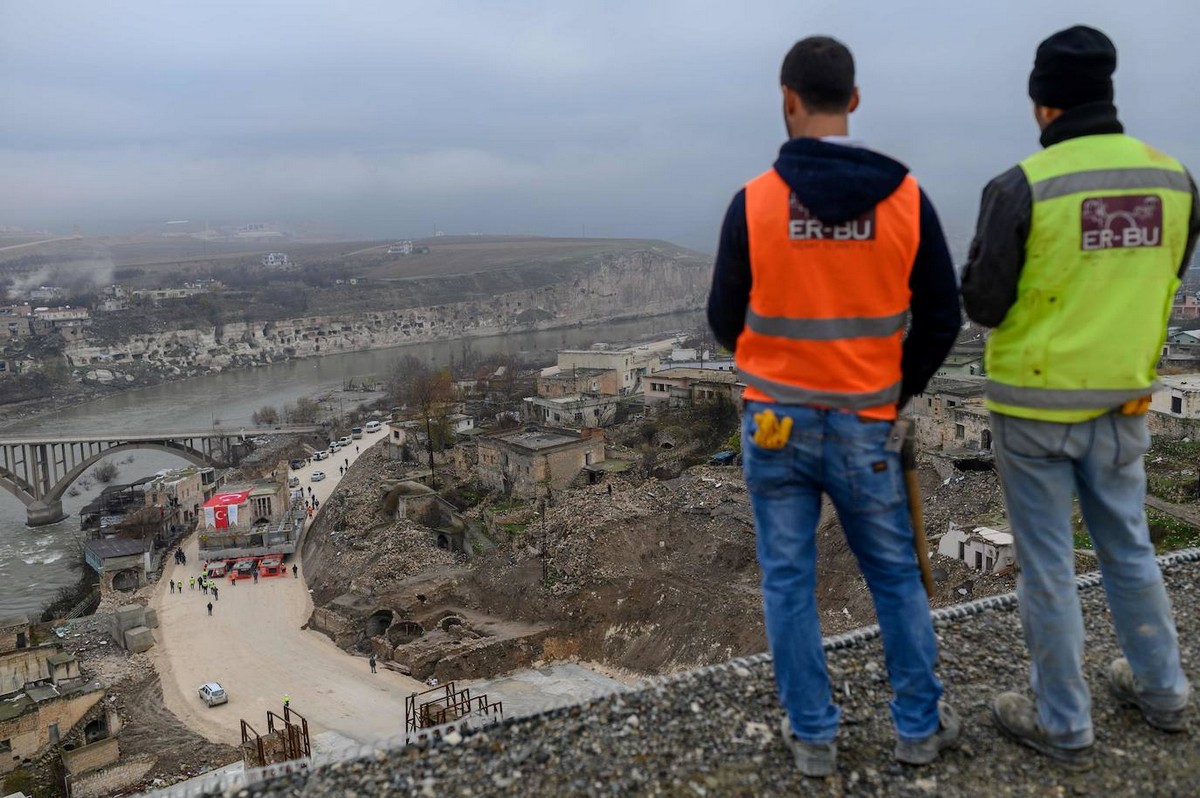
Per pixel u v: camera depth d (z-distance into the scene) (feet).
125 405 487.20
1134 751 17.47
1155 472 126.52
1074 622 17.07
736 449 214.48
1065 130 16.63
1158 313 16.29
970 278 16.80
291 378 580.30
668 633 138.82
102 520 269.85
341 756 19.25
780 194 15.88
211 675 159.12
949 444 165.68
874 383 16.16
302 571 219.82
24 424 436.35
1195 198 16.69
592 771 17.84
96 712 139.64
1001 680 20.80
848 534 17.44
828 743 17.06
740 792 16.83
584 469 211.61
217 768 123.54
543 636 149.48
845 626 116.47
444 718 89.30
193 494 278.26
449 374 389.80
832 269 15.57
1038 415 16.58
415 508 215.51
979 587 108.27
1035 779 16.81
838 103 16.25
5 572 243.60
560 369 344.69
